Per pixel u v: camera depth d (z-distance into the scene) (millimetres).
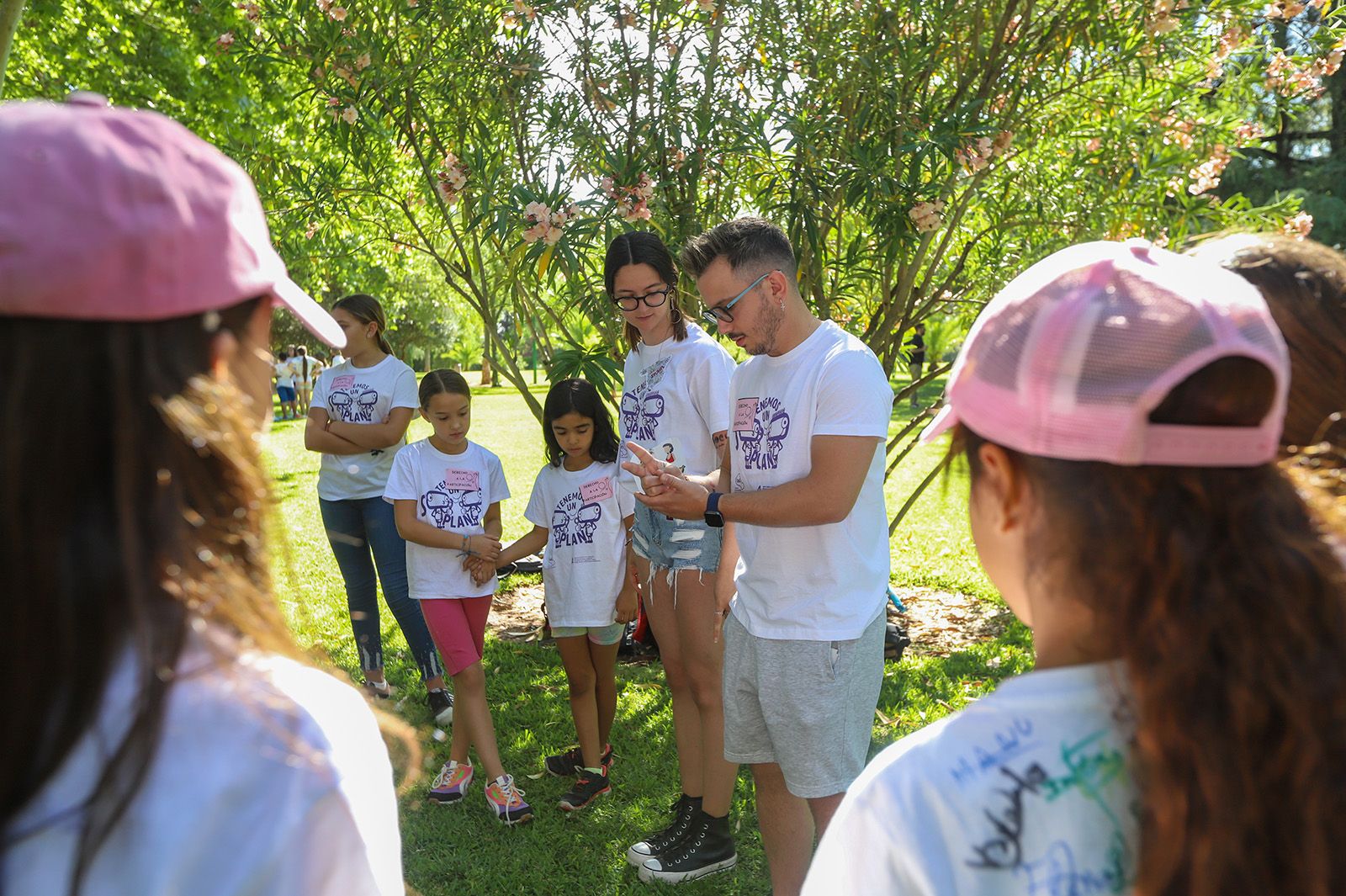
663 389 3250
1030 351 832
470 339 36531
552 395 3443
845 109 4910
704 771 3094
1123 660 819
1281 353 801
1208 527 787
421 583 3498
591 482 3477
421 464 3596
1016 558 923
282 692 768
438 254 5461
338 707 823
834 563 2391
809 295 5113
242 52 4934
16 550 697
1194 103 4953
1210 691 752
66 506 710
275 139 8414
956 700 4566
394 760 3787
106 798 677
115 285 708
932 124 4574
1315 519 829
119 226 704
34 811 695
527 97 4848
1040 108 4840
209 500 758
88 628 704
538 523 3590
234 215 786
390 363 4398
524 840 3342
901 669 5000
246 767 717
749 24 4797
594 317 4637
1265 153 16719
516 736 4211
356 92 4590
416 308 28453
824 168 4512
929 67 4668
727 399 3180
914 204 4414
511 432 16422
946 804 850
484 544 3479
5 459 696
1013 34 4832
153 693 701
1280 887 746
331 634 5418
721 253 2432
